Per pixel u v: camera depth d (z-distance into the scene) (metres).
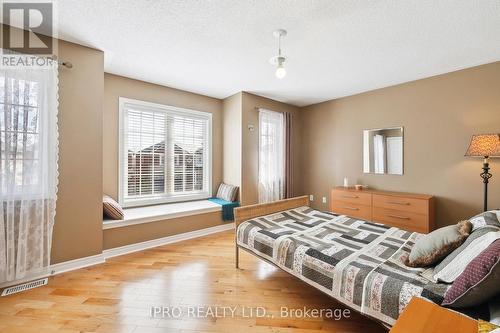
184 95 3.92
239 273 2.34
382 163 3.68
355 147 4.04
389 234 2.15
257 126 4.16
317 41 2.29
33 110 2.05
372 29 2.07
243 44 2.37
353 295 1.45
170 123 3.81
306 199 3.24
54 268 2.27
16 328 1.55
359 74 3.13
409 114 3.39
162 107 3.66
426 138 3.23
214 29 2.10
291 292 2.02
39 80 2.08
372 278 1.40
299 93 4.02
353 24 1.99
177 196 3.89
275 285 2.12
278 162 4.44
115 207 2.78
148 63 2.86
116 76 3.25
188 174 4.04
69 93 2.33
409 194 3.24
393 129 3.55
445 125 3.07
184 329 1.56
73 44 2.35
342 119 4.22
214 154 4.32
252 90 3.88
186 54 2.60
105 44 2.39
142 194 3.56
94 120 2.49
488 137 2.43
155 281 2.17
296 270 1.81
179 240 3.28
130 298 1.90
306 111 4.84
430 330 0.77
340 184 4.27
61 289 2.02
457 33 2.12
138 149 3.49
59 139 2.27
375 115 3.78
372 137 3.81
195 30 2.12
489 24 1.97
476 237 1.36
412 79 3.31
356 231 2.23
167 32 2.16
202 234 3.52
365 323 1.64
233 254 2.81
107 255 2.68
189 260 2.63
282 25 2.02
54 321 1.62
